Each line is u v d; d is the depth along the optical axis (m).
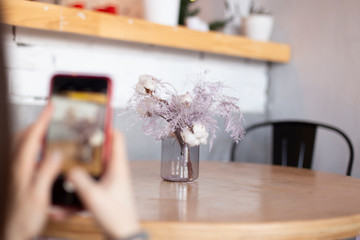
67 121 0.62
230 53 2.29
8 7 1.57
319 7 2.48
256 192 1.11
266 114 2.76
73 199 0.60
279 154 2.21
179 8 2.22
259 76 2.76
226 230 0.75
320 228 0.82
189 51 2.42
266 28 2.46
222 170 1.54
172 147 1.21
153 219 0.77
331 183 1.32
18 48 1.82
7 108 0.35
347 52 2.34
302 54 2.58
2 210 0.37
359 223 0.88
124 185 0.55
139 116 1.22
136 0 2.27
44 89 1.91
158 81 1.18
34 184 0.52
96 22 1.78
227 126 1.22
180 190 1.10
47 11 1.65
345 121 2.35
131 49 2.18
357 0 2.29
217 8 2.61
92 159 0.60
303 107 2.57
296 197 1.06
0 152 0.35
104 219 0.52
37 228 0.52
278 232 0.78
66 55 1.97
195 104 1.15
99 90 0.62
